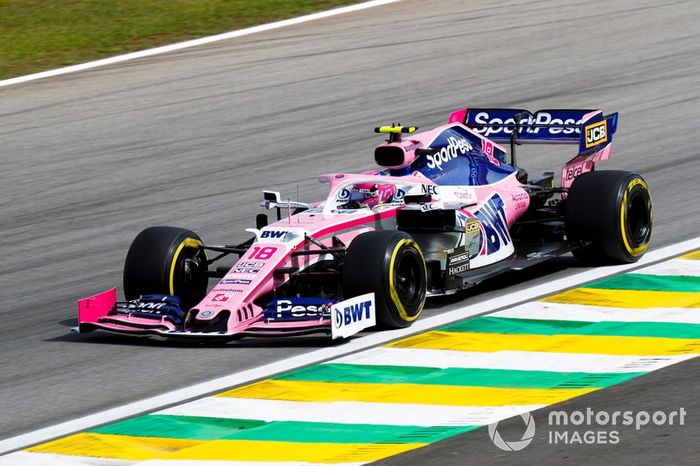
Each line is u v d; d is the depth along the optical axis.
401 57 72.69
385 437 24.41
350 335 30.11
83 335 34.28
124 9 88.81
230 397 27.58
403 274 31.66
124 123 64.06
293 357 30.25
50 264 43.25
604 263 37.00
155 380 29.45
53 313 37.16
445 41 75.56
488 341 30.45
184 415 26.61
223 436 25.16
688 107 58.22
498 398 26.27
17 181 55.72
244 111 64.50
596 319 31.77
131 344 32.84
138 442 25.20
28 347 33.53
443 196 34.78
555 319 31.98
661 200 44.62
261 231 33.22
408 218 34.72
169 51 78.25
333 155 55.19
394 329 31.88
